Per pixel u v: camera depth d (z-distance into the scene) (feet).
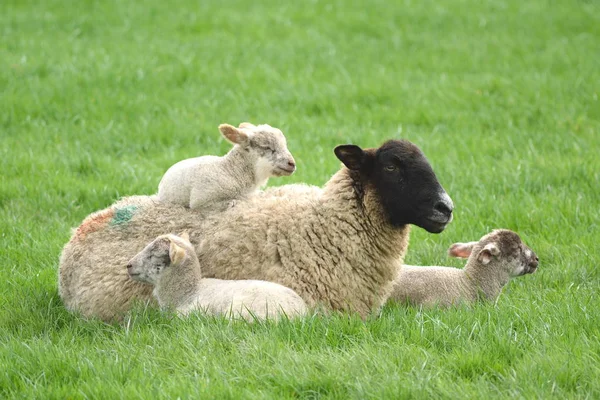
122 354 31.19
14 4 107.14
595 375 28.78
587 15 105.70
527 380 28.63
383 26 102.12
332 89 79.46
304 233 35.63
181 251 33.68
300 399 28.37
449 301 38.47
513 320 33.88
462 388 28.25
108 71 79.92
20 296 38.22
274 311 32.63
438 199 35.14
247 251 35.37
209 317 32.89
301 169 58.70
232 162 37.55
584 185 54.60
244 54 89.81
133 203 37.78
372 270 36.22
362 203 36.22
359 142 65.82
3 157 59.41
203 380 28.86
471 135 67.72
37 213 50.72
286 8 108.88
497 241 39.42
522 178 56.08
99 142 64.85
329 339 31.76
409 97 78.33
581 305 35.50
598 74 82.74
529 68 86.53
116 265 36.27
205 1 111.86
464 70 87.25
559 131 68.28
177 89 78.02
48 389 29.09
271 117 72.02
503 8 109.40
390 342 31.91
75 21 98.43
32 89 74.69
